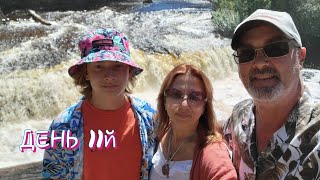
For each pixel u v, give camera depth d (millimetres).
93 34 2346
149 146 2361
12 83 8602
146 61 10625
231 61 12383
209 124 2162
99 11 17734
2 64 9258
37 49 10305
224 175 1920
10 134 7883
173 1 21812
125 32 12836
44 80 9008
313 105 1859
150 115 2424
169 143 2264
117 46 2318
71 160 2318
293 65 1926
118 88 2293
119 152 2303
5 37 11367
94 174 2305
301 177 1788
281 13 1979
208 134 2121
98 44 2305
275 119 1968
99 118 2328
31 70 9156
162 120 2332
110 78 2258
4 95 8438
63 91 9188
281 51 1902
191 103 2121
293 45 1925
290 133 1874
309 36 15344
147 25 14445
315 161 1742
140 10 18562
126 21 15156
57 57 9898
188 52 11398
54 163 2344
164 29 13766
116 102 2334
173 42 12102
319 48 14875
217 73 11664
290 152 1828
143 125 2363
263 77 1943
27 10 17219
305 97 1915
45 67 9367
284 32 1881
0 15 15039
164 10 18531
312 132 1780
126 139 2318
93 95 2363
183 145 2178
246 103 2240
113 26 13922
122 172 2311
